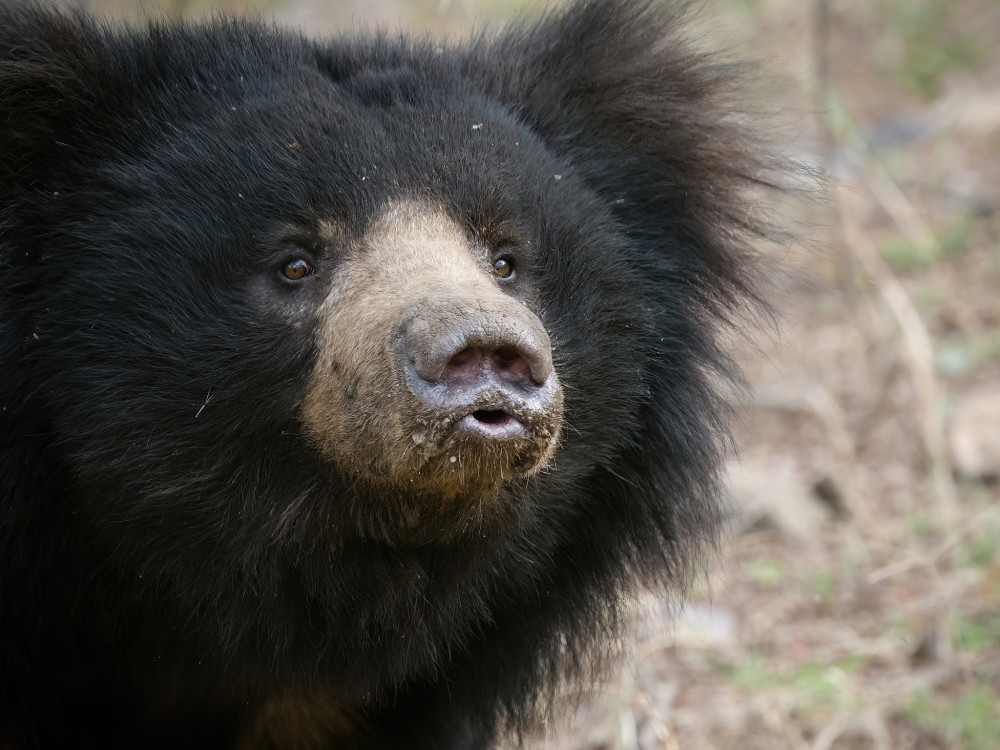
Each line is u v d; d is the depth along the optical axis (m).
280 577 7.27
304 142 7.25
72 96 7.60
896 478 14.83
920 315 18.02
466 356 6.27
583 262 7.79
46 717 7.62
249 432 7.09
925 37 27.55
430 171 7.28
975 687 11.05
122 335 7.14
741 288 9.19
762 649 12.20
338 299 6.97
